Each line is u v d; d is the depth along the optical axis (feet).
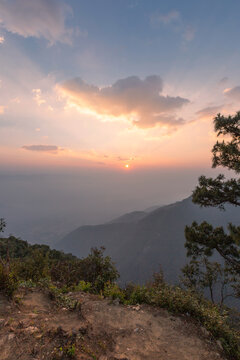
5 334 11.07
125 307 18.54
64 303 17.38
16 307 14.78
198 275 50.80
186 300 18.99
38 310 15.15
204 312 17.79
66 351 10.30
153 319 16.96
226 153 34.99
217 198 39.01
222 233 42.01
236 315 24.98
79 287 25.34
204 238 42.45
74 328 12.78
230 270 42.65
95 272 33.06
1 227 18.81
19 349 10.04
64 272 33.37
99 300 19.60
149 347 13.15
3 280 16.34
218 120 35.37
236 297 45.39
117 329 14.66
